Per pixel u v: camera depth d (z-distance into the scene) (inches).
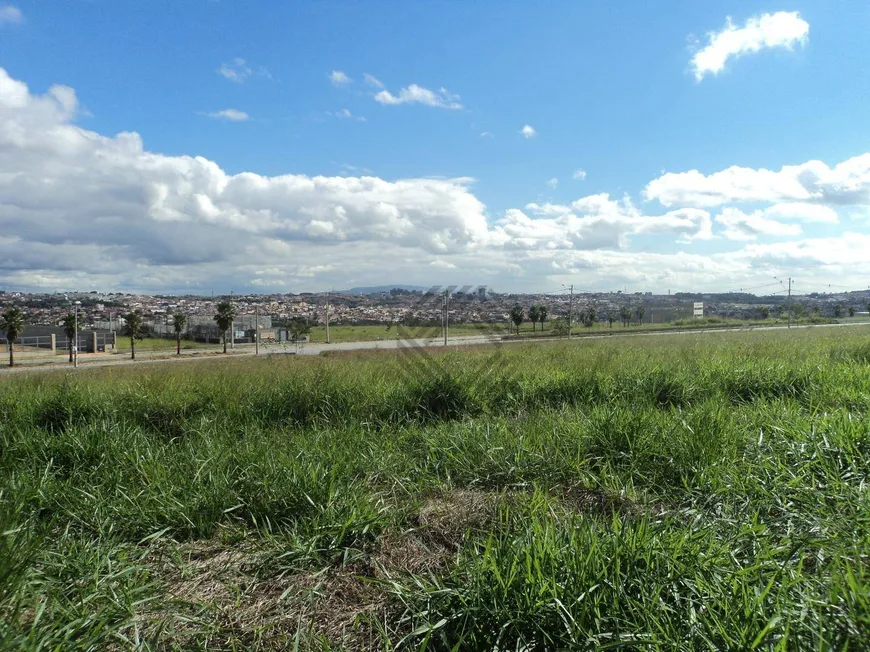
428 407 282.7
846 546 116.3
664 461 179.0
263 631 102.0
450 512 150.7
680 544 108.7
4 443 218.5
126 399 294.2
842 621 87.0
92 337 2623.0
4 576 102.9
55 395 288.7
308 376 331.6
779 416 222.1
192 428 252.2
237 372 420.8
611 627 91.7
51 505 163.0
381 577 119.0
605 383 307.6
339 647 96.6
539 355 498.6
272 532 145.8
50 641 91.0
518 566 101.9
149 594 114.0
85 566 121.6
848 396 261.7
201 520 148.3
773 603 92.6
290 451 202.7
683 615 91.7
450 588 104.5
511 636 91.7
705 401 269.7
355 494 154.6
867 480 156.5
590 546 106.0
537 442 203.3
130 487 176.9
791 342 690.2
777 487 152.7
